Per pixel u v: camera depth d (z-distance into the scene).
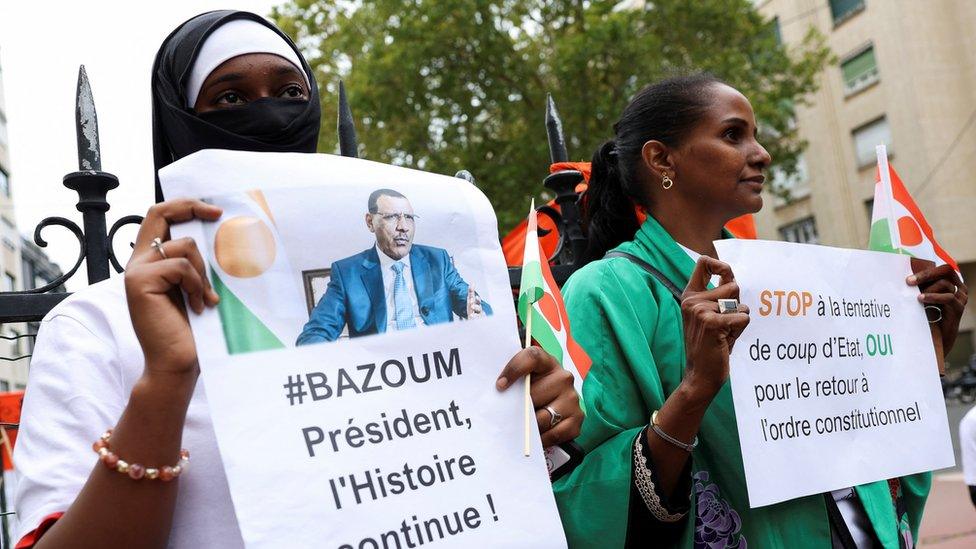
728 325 1.58
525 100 13.26
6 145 24.83
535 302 1.57
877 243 2.16
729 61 13.60
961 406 18.53
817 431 1.78
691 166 1.94
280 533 1.18
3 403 5.62
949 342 2.13
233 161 1.28
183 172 1.25
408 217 1.37
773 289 1.81
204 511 1.27
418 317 1.34
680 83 2.01
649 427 1.65
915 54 21.09
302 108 1.62
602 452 1.70
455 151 13.48
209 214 1.23
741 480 1.76
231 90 1.59
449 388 1.34
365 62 13.29
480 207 1.44
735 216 1.97
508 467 1.33
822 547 1.78
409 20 12.85
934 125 21.02
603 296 1.82
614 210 2.23
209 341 1.20
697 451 1.79
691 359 1.60
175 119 1.58
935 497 8.60
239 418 1.20
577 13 13.52
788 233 24.84
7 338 2.09
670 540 1.70
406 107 13.36
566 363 1.61
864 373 1.90
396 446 1.27
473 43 13.06
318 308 1.28
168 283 1.17
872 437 1.86
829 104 23.05
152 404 1.14
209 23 1.60
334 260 1.30
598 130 12.93
